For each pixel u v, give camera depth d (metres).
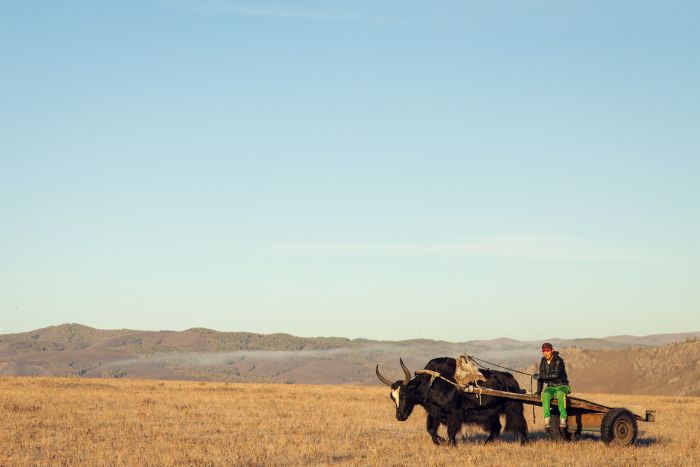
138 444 17.17
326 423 22.75
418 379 17.67
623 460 15.09
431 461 15.00
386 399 36.12
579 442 17.56
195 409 27.14
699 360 182.12
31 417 22.91
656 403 40.22
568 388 17.55
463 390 17.31
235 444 17.36
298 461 15.25
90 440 17.78
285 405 30.02
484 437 19.92
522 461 15.05
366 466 14.69
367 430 21.27
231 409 27.42
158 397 33.03
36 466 14.40
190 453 15.87
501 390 17.91
